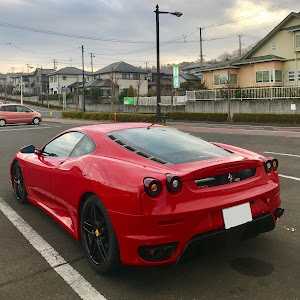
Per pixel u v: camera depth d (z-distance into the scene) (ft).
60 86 284.41
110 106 164.66
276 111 82.69
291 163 24.93
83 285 8.82
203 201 8.48
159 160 9.45
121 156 9.95
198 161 9.45
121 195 8.37
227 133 49.88
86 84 235.81
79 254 10.70
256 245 11.06
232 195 8.97
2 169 24.61
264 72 101.81
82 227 10.02
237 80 111.86
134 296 8.29
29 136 49.39
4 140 44.32
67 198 10.96
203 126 71.41
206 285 8.70
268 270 9.41
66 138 12.85
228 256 10.28
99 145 10.80
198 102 102.06
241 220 8.95
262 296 8.17
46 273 9.50
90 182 9.37
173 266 9.73
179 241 8.22
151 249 8.07
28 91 344.08
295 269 9.44
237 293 8.32
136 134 11.32
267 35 101.81
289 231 12.25
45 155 13.51
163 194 8.13
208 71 119.03
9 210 15.10
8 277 9.30
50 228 12.94
